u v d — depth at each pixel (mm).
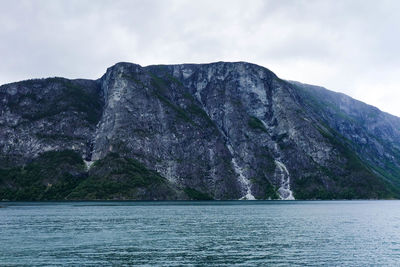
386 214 154125
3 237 81750
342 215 148000
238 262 57656
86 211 167375
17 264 55812
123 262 57375
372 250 67375
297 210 180625
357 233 90188
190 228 99812
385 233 90188
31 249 67375
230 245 72500
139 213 154500
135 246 71000
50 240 77688
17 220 121125
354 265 55781
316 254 63656
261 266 55156
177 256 61781
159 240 78438
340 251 66312
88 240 78000
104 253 64000
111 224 109375
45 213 153625
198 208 195000
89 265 55438
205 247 70188
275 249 68250
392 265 55781
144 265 55594
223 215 145375
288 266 55156
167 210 175875
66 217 133250
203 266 55219
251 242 76125
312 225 108438
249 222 117250
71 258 59844
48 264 55875
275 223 114188
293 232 92062
